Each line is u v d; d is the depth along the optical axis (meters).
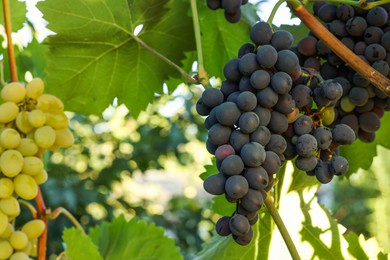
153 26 0.92
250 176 0.57
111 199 3.10
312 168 0.62
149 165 3.29
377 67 0.68
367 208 2.19
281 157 0.62
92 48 0.91
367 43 0.69
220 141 0.60
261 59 0.60
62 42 0.90
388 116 0.88
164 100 3.21
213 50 1.02
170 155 3.34
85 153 3.24
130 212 3.16
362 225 2.22
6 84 0.75
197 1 0.97
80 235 0.77
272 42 0.62
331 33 0.69
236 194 0.56
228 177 0.58
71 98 0.94
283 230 0.64
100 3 0.88
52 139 0.71
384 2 0.66
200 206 3.66
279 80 0.59
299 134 0.62
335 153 0.67
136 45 0.93
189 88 2.88
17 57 1.05
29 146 0.70
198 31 0.75
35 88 0.72
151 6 0.89
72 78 0.93
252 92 0.61
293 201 0.85
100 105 0.96
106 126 3.33
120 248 0.92
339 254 0.85
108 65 0.94
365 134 0.73
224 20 1.00
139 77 0.96
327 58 0.72
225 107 0.59
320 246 0.85
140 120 3.33
